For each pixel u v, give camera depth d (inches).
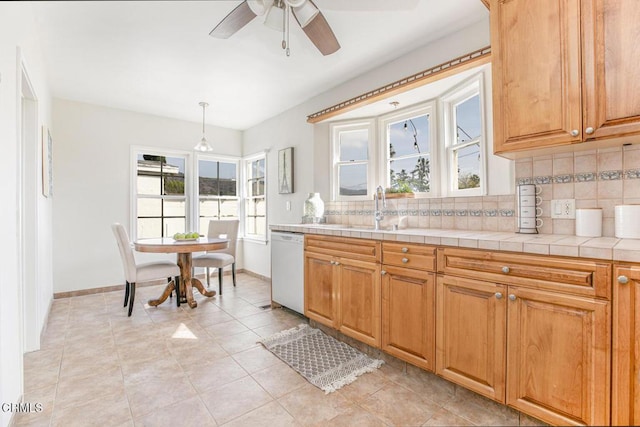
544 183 74.9
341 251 94.1
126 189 161.6
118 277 158.6
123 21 84.5
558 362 52.2
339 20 84.9
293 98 146.0
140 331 104.6
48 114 126.7
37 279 92.0
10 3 64.1
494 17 69.2
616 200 65.3
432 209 101.0
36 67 91.3
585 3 57.4
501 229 83.5
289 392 69.8
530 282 55.3
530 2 63.7
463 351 64.6
